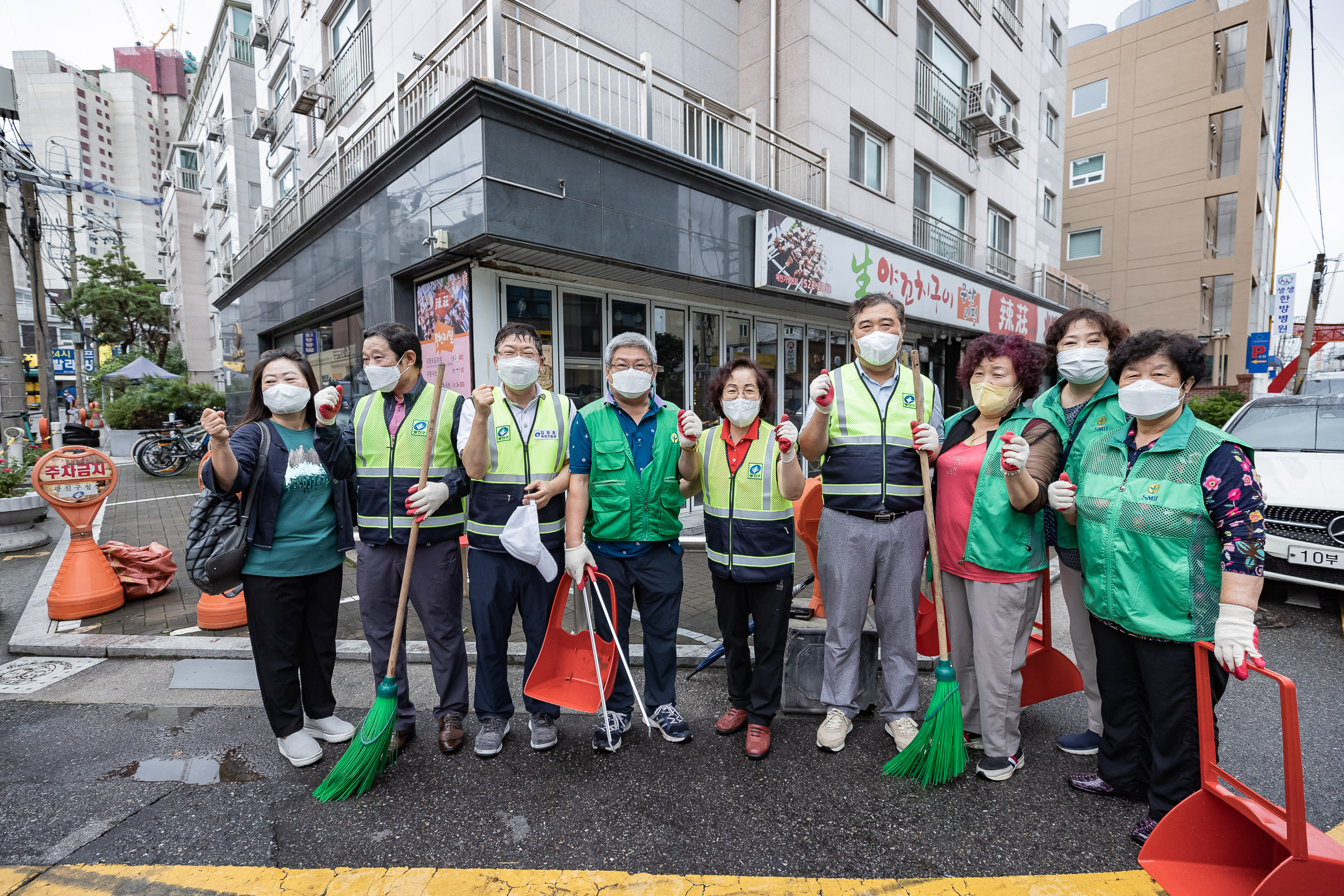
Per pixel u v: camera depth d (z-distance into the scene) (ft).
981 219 40.55
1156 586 6.75
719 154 26.84
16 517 20.48
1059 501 7.52
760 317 27.58
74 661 11.89
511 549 8.11
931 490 8.96
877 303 8.72
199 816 7.39
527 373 8.61
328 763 8.54
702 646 12.43
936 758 7.91
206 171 83.25
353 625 13.71
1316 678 10.97
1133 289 70.69
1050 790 7.95
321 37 34.04
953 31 36.70
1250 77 63.98
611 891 6.25
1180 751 6.70
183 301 104.27
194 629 13.15
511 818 7.39
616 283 21.77
